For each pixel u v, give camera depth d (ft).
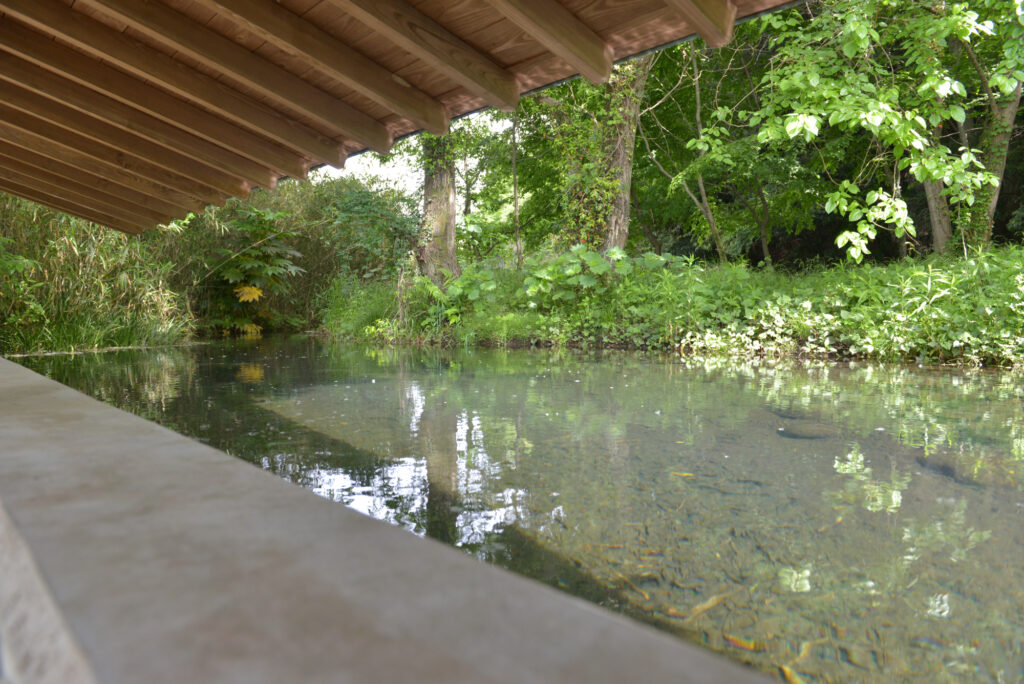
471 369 20.54
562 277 33.19
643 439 10.03
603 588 4.85
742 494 7.23
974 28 24.49
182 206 16.74
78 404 5.31
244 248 41.81
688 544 5.74
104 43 9.48
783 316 26.58
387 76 9.71
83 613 1.62
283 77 10.02
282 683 1.31
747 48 40.78
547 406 13.17
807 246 58.59
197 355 25.80
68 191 17.44
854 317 24.43
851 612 4.47
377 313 37.55
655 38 8.29
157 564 1.97
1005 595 4.73
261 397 14.37
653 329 29.58
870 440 9.93
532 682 1.32
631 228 57.67
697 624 4.30
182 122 11.74
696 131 46.93
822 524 6.24
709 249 58.80
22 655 1.61
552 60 9.02
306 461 8.68
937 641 4.09
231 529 2.30
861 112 22.95
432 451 9.26
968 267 24.52
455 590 1.81
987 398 14.05
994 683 3.64
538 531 6.07
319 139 12.00
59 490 2.78
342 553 2.08
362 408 12.96
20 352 25.62
